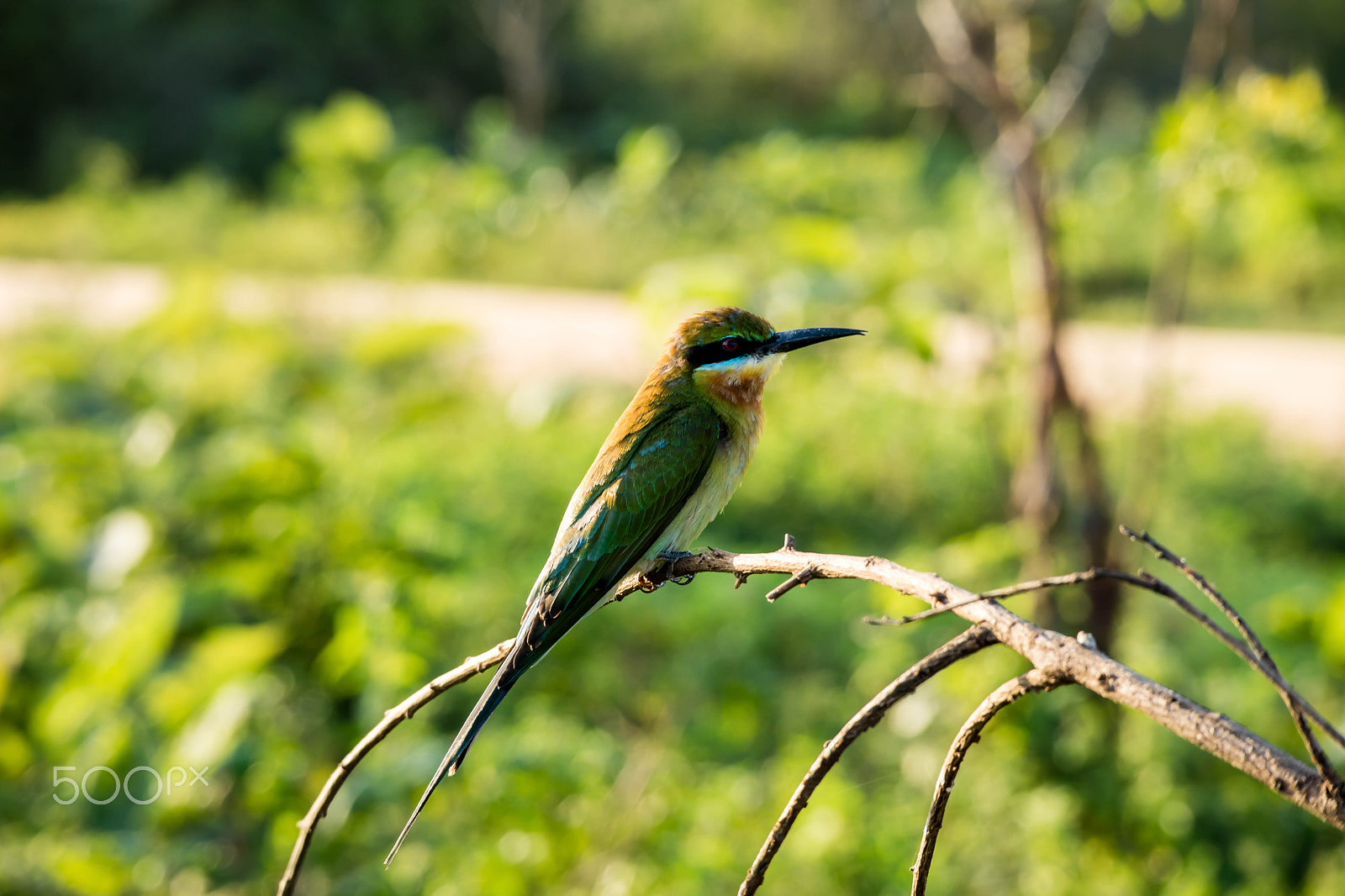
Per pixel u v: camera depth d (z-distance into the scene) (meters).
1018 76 12.84
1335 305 34.16
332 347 20.92
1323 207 11.99
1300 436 23.47
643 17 68.81
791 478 20.88
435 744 9.31
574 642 14.29
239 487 10.00
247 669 9.16
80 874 8.78
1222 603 3.15
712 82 67.25
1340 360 29.91
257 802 8.95
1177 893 10.16
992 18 12.66
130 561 9.98
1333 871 10.34
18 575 10.34
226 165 62.31
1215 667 13.53
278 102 64.81
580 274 42.00
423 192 45.31
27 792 10.23
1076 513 12.80
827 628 15.64
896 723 12.19
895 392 23.50
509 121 62.31
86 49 67.00
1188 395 22.97
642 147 47.91
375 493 12.49
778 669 14.94
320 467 10.30
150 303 34.88
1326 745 10.59
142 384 13.56
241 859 9.36
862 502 20.78
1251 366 29.30
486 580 15.08
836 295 11.02
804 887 9.97
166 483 10.97
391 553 10.04
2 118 66.88
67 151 62.69
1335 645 10.73
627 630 15.62
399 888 9.26
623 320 35.66
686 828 10.53
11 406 13.45
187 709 9.18
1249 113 12.02
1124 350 28.11
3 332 29.08
